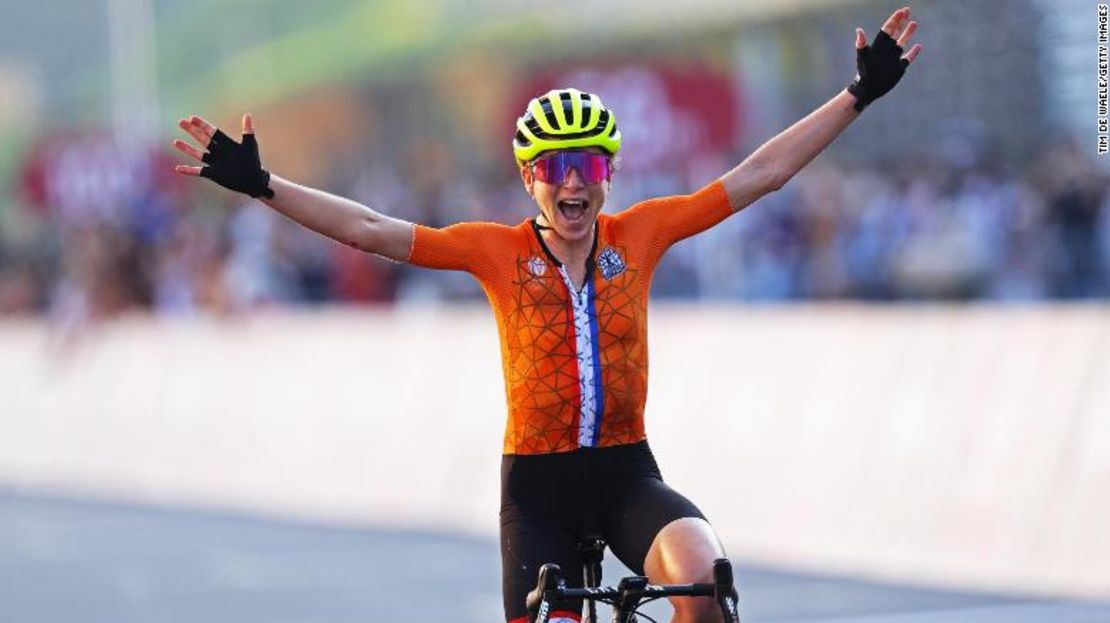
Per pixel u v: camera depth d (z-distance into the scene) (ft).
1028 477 104.58
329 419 167.32
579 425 55.26
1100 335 102.42
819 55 164.55
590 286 55.26
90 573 133.49
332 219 54.54
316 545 142.72
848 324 119.34
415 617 107.96
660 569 52.70
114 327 207.92
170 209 238.68
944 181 153.17
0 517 175.52
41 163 248.93
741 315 128.47
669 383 132.46
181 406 190.08
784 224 166.40
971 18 151.43
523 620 53.78
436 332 156.66
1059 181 143.64
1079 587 100.01
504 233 55.83
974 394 109.19
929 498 110.63
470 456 149.07
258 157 54.24
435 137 219.00
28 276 272.92
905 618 97.76
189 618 111.14
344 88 230.68
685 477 129.08
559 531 55.77
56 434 213.05
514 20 200.03
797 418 121.08
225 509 172.24
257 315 208.74
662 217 56.44
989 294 149.28
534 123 54.03
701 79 168.14
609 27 183.42
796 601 105.29
